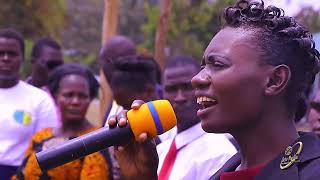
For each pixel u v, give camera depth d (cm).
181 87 281
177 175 254
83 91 318
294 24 138
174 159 263
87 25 2181
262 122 134
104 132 157
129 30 2203
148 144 160
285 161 129
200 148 254
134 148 162
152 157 161
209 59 137
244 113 133
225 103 134
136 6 2242
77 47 2131
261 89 133
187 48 1529
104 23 726
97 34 2188
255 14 138
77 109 314
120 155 163
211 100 136
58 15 1739
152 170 162
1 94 401
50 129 315
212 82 135
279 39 134
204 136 258
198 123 267
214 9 1405
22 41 417
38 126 405
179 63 293
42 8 1691
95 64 1914
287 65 133
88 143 156
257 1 141
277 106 134
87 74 325
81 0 2209
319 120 270
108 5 720
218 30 145
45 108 408
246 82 132
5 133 391
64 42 2106
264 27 135
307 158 125
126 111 159
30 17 1681
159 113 156
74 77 320
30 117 401
